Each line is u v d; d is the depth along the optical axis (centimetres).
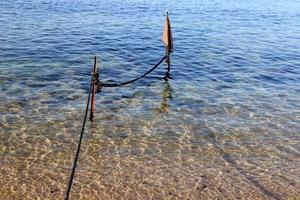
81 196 1391
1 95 2217
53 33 3606
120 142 1791
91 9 4888
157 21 4400
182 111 2155
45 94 2272
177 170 1580
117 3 5456
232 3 6253
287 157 1716
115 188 1446
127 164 1609
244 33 4119
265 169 1611
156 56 3127
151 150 1730
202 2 6144
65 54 3039
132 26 4072
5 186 1421
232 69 2916
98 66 2816
